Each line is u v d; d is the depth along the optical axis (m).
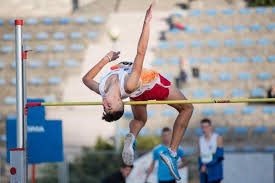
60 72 50.84
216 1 59.97
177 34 52.94
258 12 55.94
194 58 50.50
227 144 42.31
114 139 38.78
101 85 15.77
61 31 55.72
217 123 43.62
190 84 47.75
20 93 17.73
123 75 15.42
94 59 52.19
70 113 45.56
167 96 16.53
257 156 30.41
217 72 49.22
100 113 45.53
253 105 46.16
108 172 31.77
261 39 53.06
